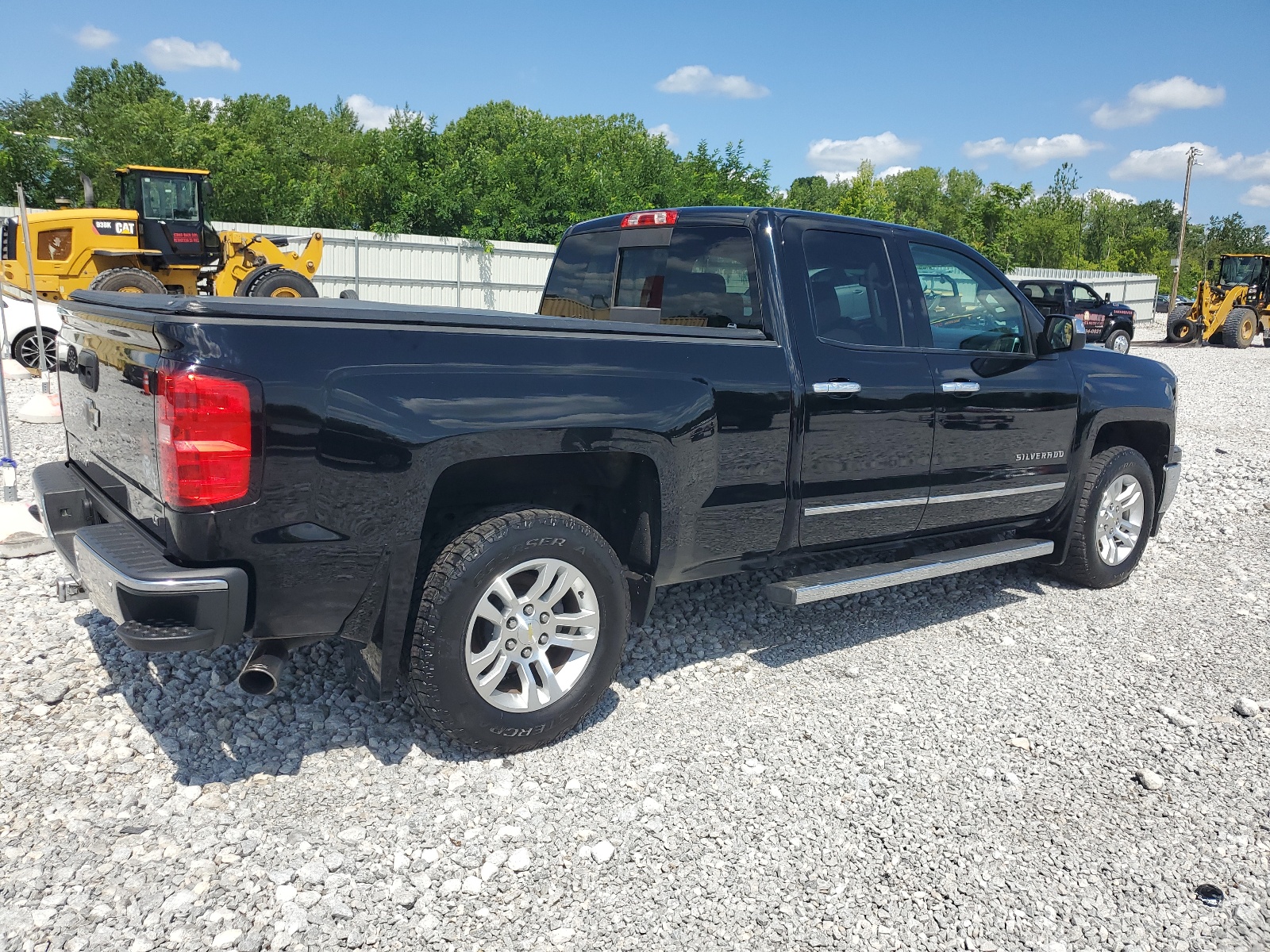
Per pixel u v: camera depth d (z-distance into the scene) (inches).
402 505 112.3
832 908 99.5
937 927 97.4
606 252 183.3
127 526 117.0
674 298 167.2
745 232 155.4
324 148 2213.3
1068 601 202.1
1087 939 96.3
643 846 108.9
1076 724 143.9
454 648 118.0
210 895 96.7
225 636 104.1
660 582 144.3
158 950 88.7
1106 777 128.3
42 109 2297.0
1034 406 186.1
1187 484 319.3
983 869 107.0
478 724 121.7
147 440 108.0
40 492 134.3
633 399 129.7
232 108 2490.2
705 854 108.1
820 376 152.4
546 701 127.6
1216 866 109.3
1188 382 691.4
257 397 102.3
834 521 160.2
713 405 139.2
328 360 106.9
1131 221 3508.9
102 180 1628.9
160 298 115.7
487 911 97.0
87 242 583.2
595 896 100.0
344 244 1103.0
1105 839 113.7
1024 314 191.2
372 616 115.0
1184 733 141.8
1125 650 174.9
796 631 178.1
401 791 117.8
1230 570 228.1
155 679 142.8
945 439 171.3
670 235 169.0
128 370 112.7
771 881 103.7
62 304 145.1
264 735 129.0
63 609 169.0
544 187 1418.6
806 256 156.5
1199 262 4119.1
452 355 116.0
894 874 105.5
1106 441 214.7
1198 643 179.0
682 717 141.3
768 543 153.5
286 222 1599.4
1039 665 166.6
